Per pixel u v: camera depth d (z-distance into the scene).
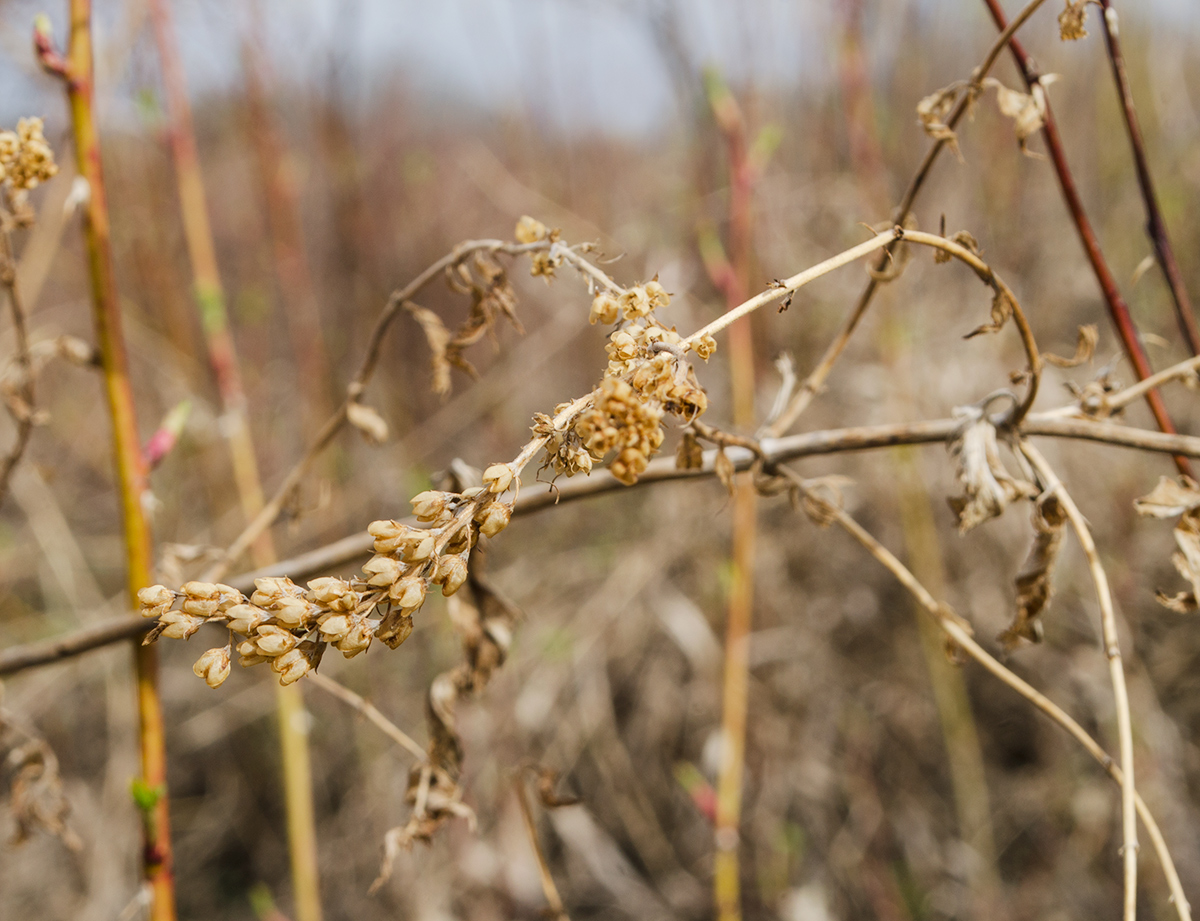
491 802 2.35
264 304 2.65
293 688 1.64
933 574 2.21
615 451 0.52
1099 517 2.49
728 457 0.95
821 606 2.57
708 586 2.56
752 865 2.37
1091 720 2.35
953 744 2.25
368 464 2.74
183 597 0.52
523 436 2.94
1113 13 1.04
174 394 2.71
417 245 3.04
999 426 0.90
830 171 2.57
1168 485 0.87
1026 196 2.84
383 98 3.18
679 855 2.48
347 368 2.81
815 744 2.44
